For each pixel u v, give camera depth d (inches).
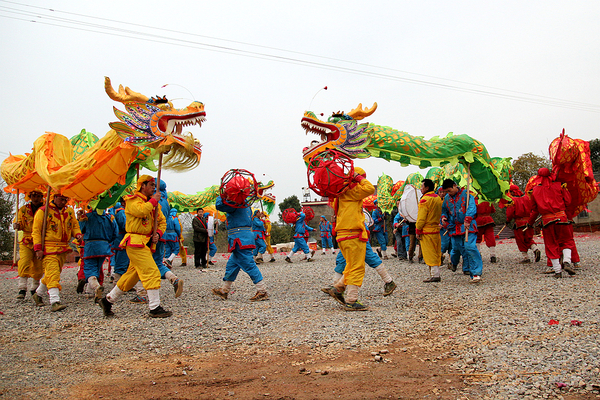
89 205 269.4
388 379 127.0
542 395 110.5
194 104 240.5
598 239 738.2
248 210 271.3
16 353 165.8
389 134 284.4
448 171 448.1
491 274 327.3
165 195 338.0
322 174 219.8
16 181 294.5
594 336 152.8
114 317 227.6
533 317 185.6
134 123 228.7
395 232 507.8
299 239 558.9
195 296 288.5
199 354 160.7
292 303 250.8
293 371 137.6
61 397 119.8
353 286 221.9
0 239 764.0
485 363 135.9
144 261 223.0
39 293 272.2
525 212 375.9
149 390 124.4
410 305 230.7
